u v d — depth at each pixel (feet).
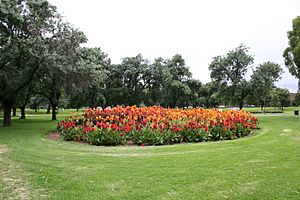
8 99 63.10
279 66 108.06
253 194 14.76
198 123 38.17
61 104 134.41
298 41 94.07
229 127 37.63
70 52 57.82
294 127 54.39
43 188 16.10
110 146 32.96
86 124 39.60
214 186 16.07
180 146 31.60
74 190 15.65
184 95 133.08
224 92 104.42
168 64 132.67
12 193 15.39
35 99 160.97
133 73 137.59
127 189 15.71
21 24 56.29
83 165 21.72
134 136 34.58
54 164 22.15
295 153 25.76
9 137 41.39
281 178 17.40
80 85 64.03
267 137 38.83
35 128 57.06
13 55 52.95
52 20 57.62
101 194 14.98
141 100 145.59
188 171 19.33
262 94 99.86
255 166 20.61
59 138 40.86
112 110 45.06
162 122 37.50
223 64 100.89
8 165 21.88
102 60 129.29
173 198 14.35
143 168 20.42
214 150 28.32
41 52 53.52
